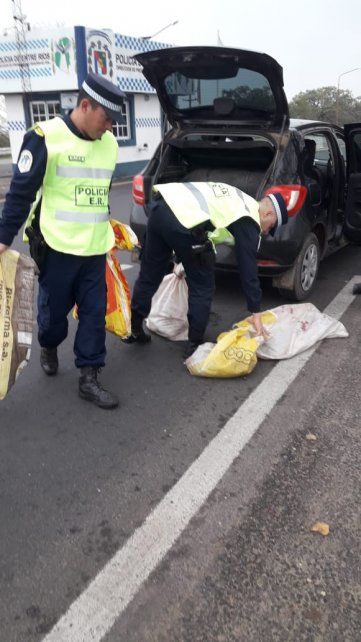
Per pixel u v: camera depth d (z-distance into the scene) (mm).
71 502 2492
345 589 2066
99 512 2434
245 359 3508
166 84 4668
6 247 2850
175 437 2982
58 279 3104
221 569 2146
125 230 3443
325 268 6078
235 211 3180
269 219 3434
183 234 3342
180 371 3727
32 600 2008
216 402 3334
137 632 1898
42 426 3070
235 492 2561
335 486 2600
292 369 3730
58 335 3434
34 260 3057
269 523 2375
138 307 3898
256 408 3264
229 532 2326
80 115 2838
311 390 3465
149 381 3588
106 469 2717
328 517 2408
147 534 2314
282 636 1891
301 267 4762
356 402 3330
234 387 3510
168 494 2545
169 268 3898
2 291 2891
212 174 5141
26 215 2854
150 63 4375
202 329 3801
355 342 4141
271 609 1985
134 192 5059
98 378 3617
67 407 3270
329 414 3203
